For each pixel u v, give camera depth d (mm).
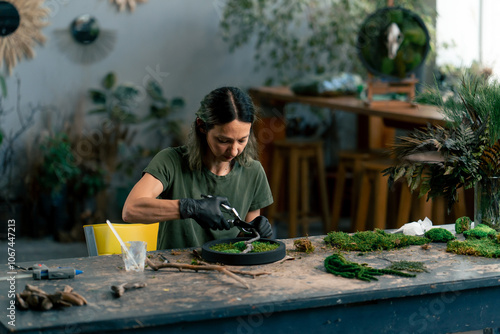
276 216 5238
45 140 5613
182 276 1883
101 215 5578
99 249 2410
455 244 2150
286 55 6195
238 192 2430
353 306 1728
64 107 5754
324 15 6215
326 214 5246
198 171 2363
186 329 1600
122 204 5746
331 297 1678
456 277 1838
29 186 5473
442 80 4543
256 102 5594
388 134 5148
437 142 2191
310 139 6340
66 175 5457
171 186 2352
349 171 5973
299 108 6316
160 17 5957
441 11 5418
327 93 4844
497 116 2232
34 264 2057
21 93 5617
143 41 5938
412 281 1802
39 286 1814
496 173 2242
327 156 6457
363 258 2064
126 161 5918
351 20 6098
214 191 2381
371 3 6078
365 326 1746
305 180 5211
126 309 1603
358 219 4219
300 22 6223
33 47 5613
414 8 5531
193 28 6047
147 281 1839
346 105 4285
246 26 6156
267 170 5590
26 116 5641
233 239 2217
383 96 4199
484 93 2291
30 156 5590
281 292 1712
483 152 2229
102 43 5816
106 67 5855
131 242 1959
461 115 2359
